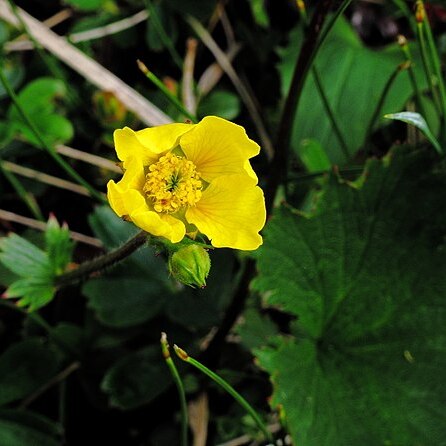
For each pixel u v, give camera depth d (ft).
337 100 1.29
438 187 1.18
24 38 1.30
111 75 1.29
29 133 1.26
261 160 1.34
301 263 1.19
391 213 1.18
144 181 1.08
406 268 1.18
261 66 1.38
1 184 1.29
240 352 1.27
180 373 1.23
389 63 1.30
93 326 1.24
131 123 1.30
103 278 1.24
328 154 1.29
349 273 1.19
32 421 1.20
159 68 1.36
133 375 1.22
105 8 1.33
